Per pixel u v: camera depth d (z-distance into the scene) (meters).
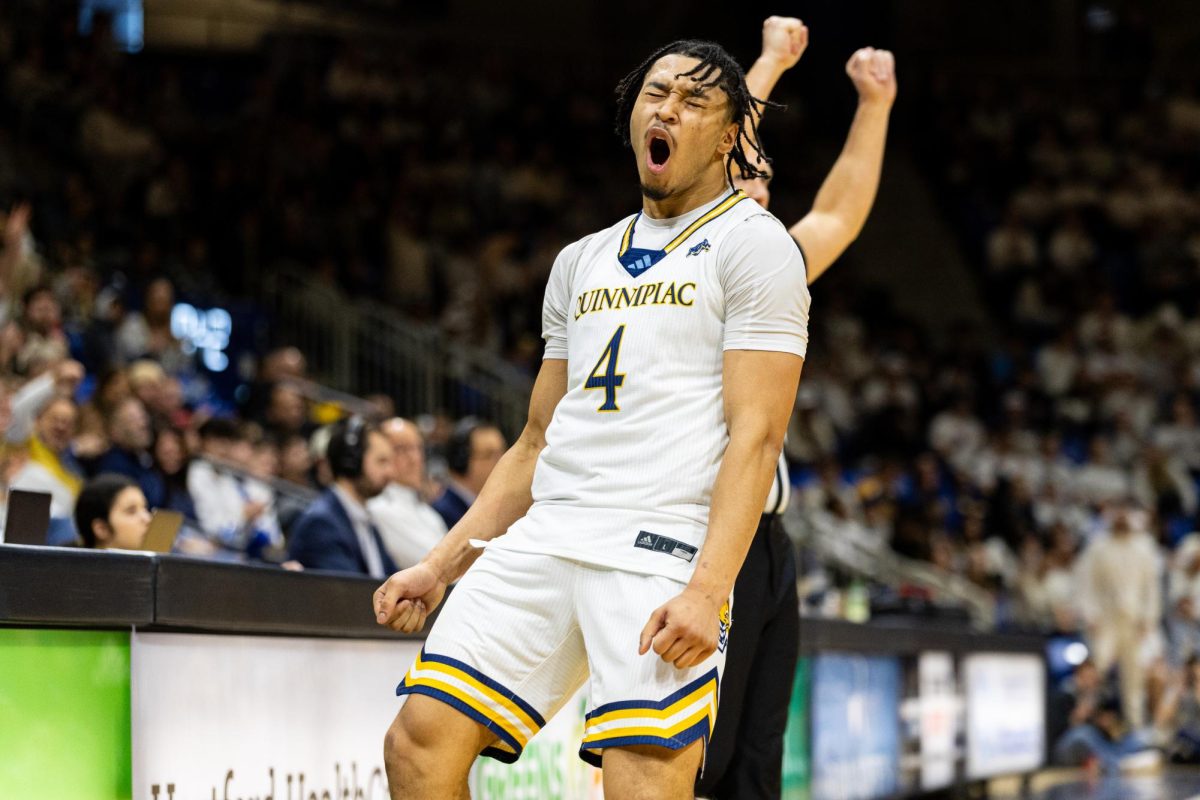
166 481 7.44
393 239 14.72
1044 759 8.77
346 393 12.50
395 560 5.31
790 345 2.63
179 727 3.14
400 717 2.63
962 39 22.17
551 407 2.92
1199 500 15.29
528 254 16.33
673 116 2.72
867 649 6.42
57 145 13.00
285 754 3.46
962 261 20.09
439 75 18.56
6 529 3.49
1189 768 10.49
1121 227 19.77
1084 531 13.91
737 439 2.57
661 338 2.65
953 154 21.05
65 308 10.25
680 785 2.52
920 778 7.02
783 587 3.58
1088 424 16.19
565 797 4.35
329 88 17.34
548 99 19.20
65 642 2.88
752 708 3.57
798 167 19.61
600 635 2.55
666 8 20.80
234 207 13.87
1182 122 21.11
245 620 3.29
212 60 17.48
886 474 13.56
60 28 14.02
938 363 17.34
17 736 2.77
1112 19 22.28
